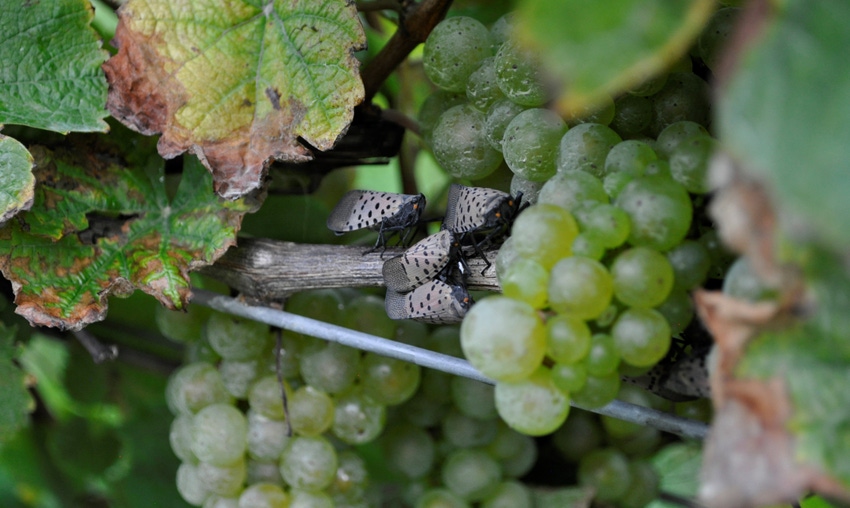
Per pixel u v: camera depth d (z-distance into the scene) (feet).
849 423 1.30
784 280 1.27
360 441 1.83
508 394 1.49
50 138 1.74
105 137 1.77
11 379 1.86
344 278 1.73
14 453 2.17
